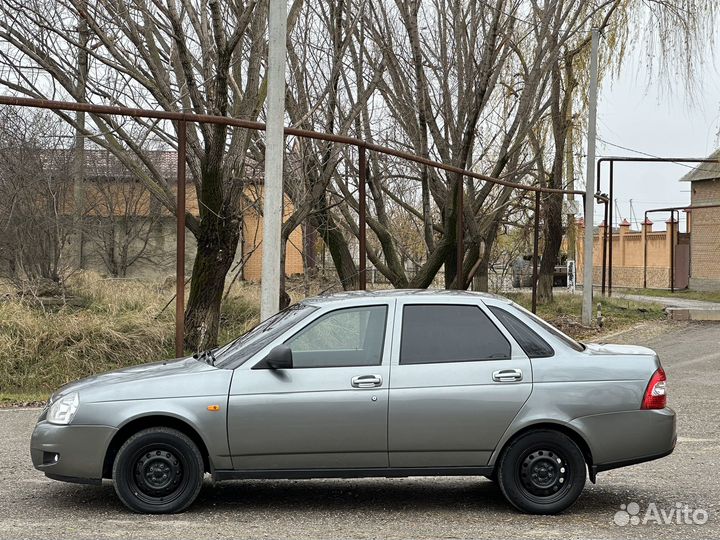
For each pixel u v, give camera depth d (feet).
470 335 23.18
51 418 22.58
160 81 49.60
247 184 58.34
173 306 59.00
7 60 48.55
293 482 26.84
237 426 22.22
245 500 24.34
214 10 43.39
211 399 22.30
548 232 99.96
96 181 104.06
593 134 81.61
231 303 63.87
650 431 22.74
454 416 22.47
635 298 120.98
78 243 87.86
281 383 22.47
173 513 22.52
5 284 61.16
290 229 57.06
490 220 73.82
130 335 53.11
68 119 50.19
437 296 23.71
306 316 23.34
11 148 66.54
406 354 22.90
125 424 22.22
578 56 95.81
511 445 22.62
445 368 22.74
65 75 49.19
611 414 22.65
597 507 23.72
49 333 51.90
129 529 21.06
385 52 59.67
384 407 22.40
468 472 22.72
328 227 64.49
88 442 22.17
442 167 55.72
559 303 98.53
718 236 141.90
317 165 58.18
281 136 37.81
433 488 26.12
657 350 67.36
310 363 22.80
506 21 65.21
